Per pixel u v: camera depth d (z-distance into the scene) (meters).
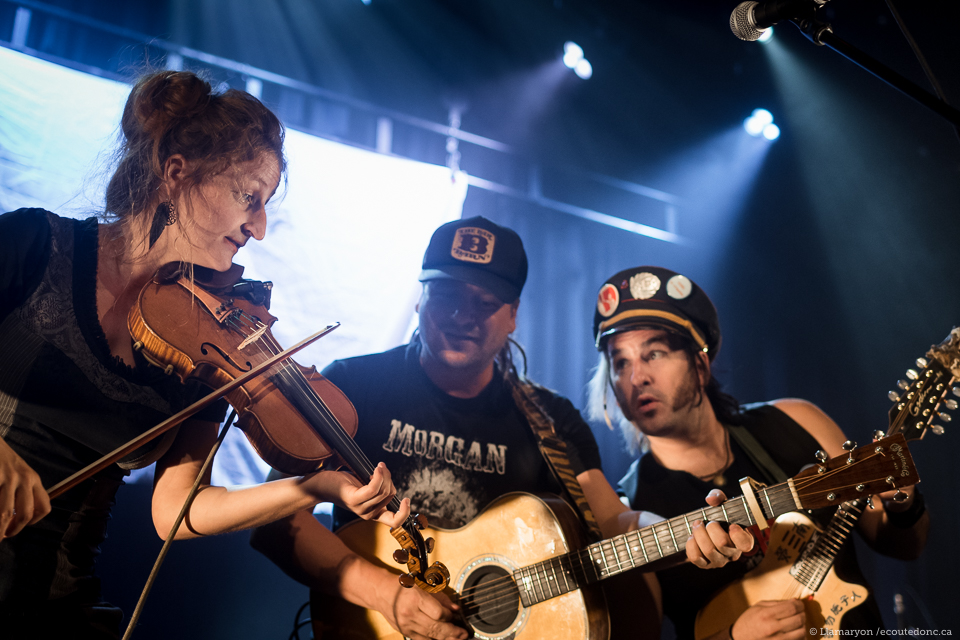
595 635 1.70
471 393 2.14
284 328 4.30
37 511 1.04
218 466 3.80
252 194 1.38
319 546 1.78
